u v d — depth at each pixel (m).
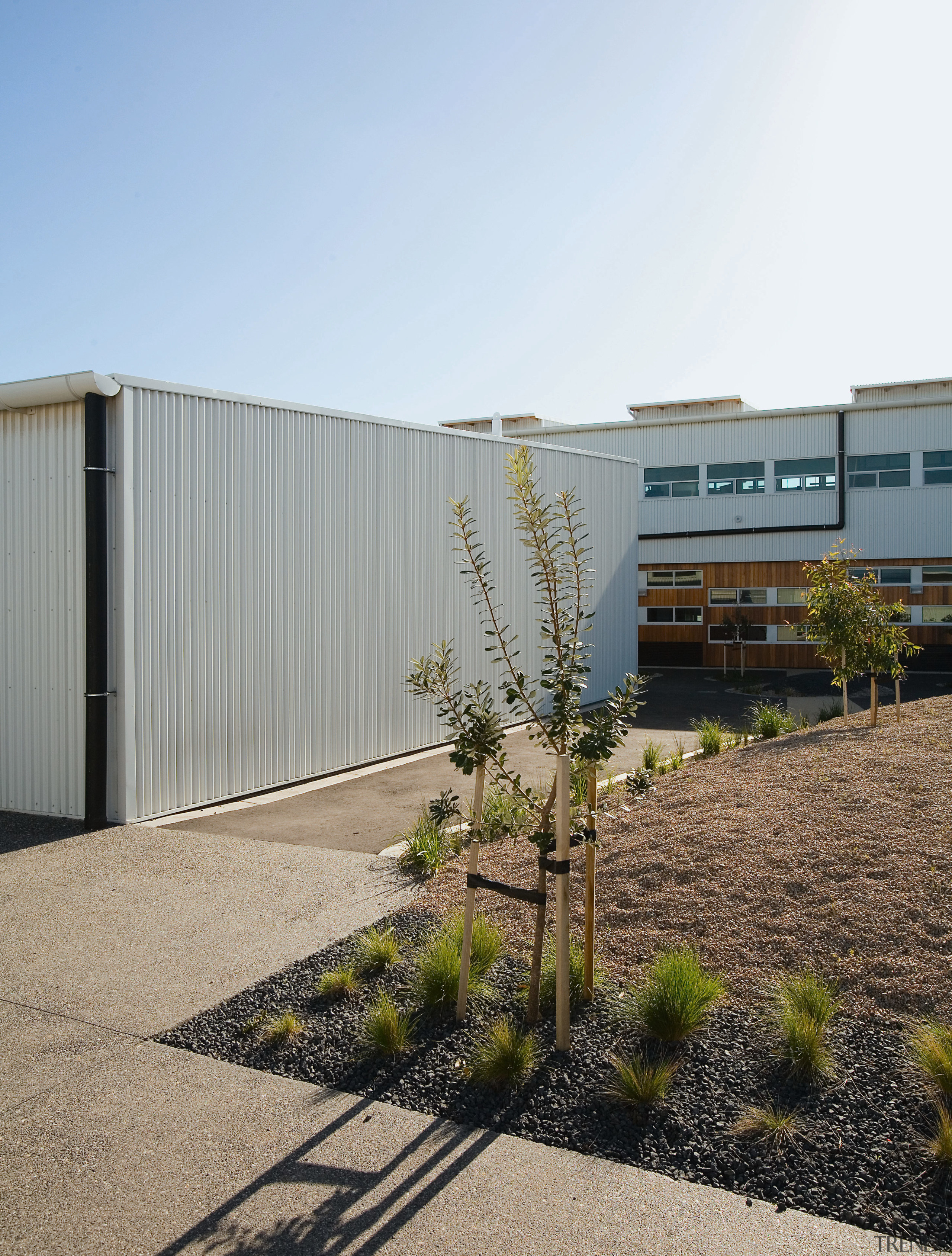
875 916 4.40
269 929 5.29
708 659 25.08
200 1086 3.57
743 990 4.07
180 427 8.48
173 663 8.41
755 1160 2.97
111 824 7.98
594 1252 2.61
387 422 11.23
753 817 5.86
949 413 22.77
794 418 24.22
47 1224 2.76
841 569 9.24
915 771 6.16
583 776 4.20
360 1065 3.68
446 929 4.86
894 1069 3.39
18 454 8.42
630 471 17.52
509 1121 3.27
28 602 8.38
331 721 10.33
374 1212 2.79
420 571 11.81
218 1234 2.71
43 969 4.75
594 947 4.64
